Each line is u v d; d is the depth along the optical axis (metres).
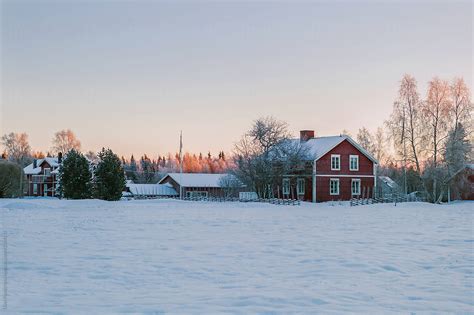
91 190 52.81
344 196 61.84
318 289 10.49
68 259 14.05
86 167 52.59
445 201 64.88
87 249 15.93
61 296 9.89
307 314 8.57
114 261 13.77
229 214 33.81
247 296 9.85
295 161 59.34
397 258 14.26
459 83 58.81
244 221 27.55
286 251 15.63
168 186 85.62
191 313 8.62
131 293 10.16
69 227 23.16
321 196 60.25
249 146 61.00
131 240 18.30
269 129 59.72
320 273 12.18
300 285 10.88
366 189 63.41
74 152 53.06
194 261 13.81
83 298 9.72
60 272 12.28
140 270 12.55
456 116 58.75
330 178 61.00
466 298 9.75
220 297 9.78
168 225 24.53
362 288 10.59
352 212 37.84
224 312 8.69
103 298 9.71
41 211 35.88
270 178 58.62
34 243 17.30
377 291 10.32
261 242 17.83
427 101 59.50
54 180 92.75
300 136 66.25
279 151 59.88
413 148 60.06
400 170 82.38
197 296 9.88
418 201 59.19
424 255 14.80
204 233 20.84
